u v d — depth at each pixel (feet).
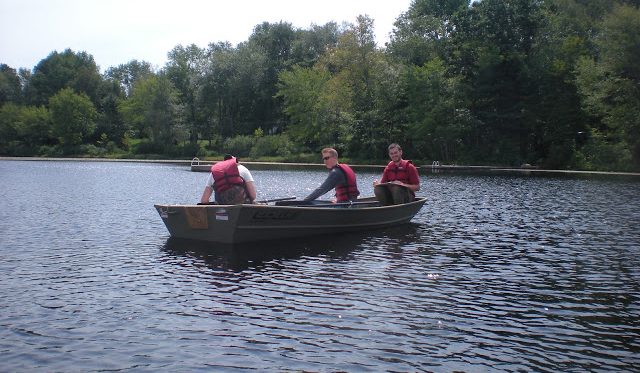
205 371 15.12
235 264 27.91
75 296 22.25
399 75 179.83
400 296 22.26
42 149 263.08
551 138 157.89
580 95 149.79
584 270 26.96
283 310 20.40
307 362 15.71
